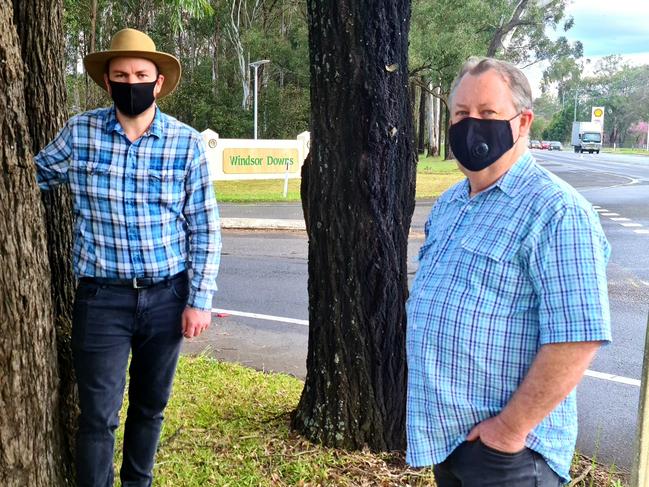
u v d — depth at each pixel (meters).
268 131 41.50
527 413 1.75
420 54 29.95
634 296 8.15
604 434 4.33
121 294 2.59
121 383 2.66
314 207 3.51
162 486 3.13
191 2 12.23
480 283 1.85
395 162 3.44
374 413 3.51
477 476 1.89
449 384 1.90
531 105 1.97
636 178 27.08
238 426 3.86
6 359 2.27
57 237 2.94
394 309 3.50
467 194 2.07
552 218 1.76
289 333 6.43
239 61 41.28
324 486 3.18
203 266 2.73
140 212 2.57
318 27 3.37
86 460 2.60
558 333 1.71
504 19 36.38
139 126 2.58
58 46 2.98
